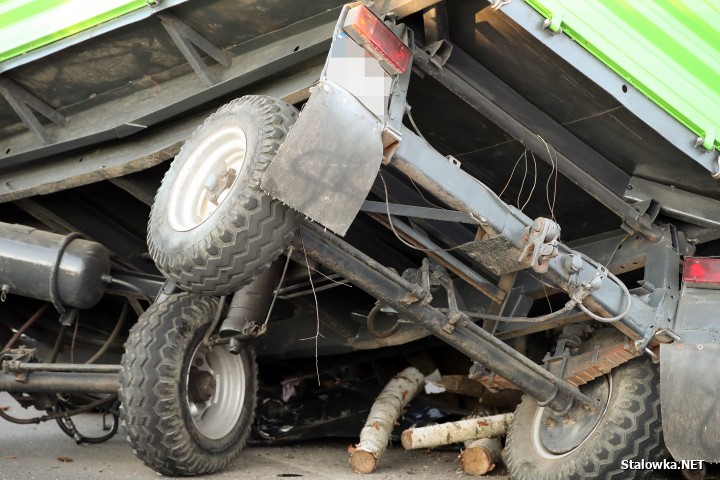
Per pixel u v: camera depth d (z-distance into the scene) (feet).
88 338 21.97
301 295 19.57
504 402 20.04
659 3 13.48
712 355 14.43
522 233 14.16
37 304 21.18
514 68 14.64
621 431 14.97
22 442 20.07
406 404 20.13
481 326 18.03
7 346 18.71
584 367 15.81
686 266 15.12
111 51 17.44
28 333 21.38
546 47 13.65
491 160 16.83
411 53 13.69
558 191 16.70
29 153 19.27
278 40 16.03
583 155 15.74
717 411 14.17
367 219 18.67
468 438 18.15
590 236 17.43
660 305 15.07
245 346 17.28
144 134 18.15
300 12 15.23
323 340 20.34
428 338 20.01
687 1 13.50
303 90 15.60
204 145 14.30
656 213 15.74
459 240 17.54
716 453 14.11
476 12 13.74
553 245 14.01
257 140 13.02
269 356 21.24
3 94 18.57
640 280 16.80
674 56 13.82
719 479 16.62
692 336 14.66
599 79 13.53
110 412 20.85
